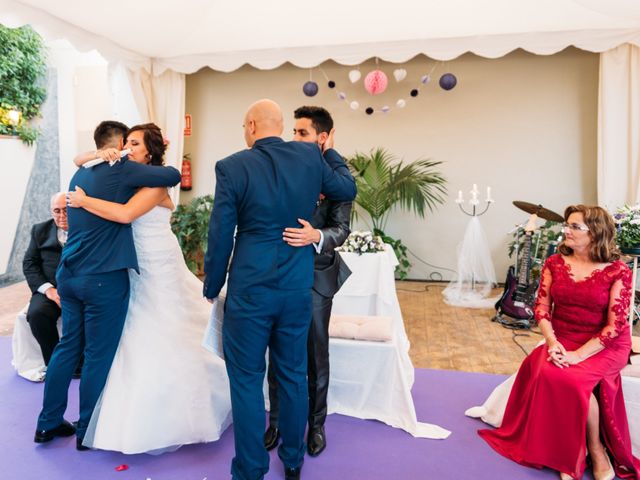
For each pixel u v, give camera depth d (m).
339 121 6.09
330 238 2.01
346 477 2.14
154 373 2.25
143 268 2.37
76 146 6.55
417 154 5.95
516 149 5.72
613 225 2.31
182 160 6.08
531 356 2.42
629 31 4.58
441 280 6.05
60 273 2.25
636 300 3.97
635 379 2.28
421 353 3.67
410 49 4.96
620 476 2.17
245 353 1.90
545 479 2.13
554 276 2.45
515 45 4.77
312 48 5.12
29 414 2.68
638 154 4.76
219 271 1.89
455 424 2.61
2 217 5.71
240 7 4.19
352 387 2.68
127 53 5.00
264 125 1.92
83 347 2.37
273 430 2.38
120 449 2.17
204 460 2.26
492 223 5.86
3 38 5.82
